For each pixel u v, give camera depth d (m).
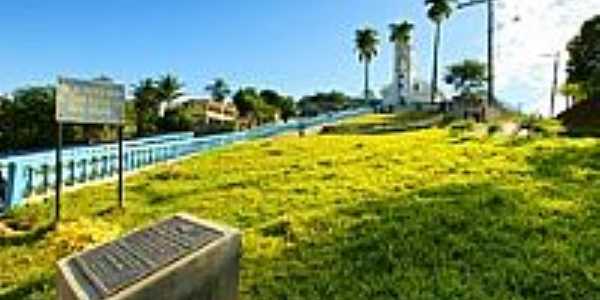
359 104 107.31
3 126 65.12
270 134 49.81
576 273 10.17
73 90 16.95
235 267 6.14
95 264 6.46
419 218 13.41
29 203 19.86
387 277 10.45
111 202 19.31
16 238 15.05
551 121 50.75
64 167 23.86
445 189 16.38
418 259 11.16
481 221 12.91
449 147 24.84
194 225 6.82
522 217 13.05
